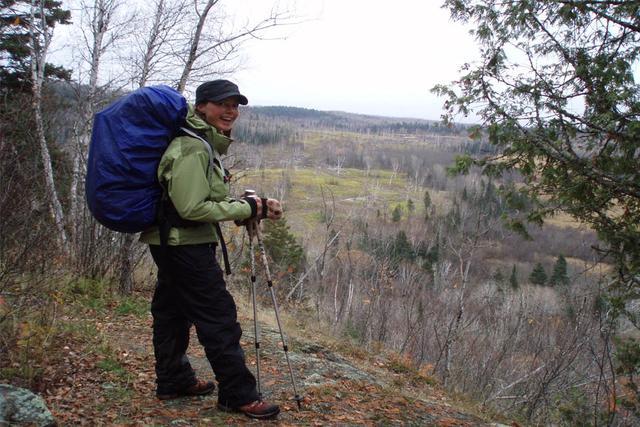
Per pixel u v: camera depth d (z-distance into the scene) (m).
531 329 10.25
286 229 15.90
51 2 11.93
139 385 3.90
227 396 3.37
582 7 5.15
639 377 5.73
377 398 4.41
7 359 3.89
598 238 5.35
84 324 5.18
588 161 5.07
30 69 12.19
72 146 8.47
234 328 3.32
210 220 3.10
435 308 11.17
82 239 6.91
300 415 3.63
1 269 4.36
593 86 5.23
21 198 4.89
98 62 9.48
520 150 5.28
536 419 7.10
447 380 7.54
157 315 3.56
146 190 3.05
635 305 5.57
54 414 3.23
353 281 12.52
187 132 3.08
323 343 6.66
